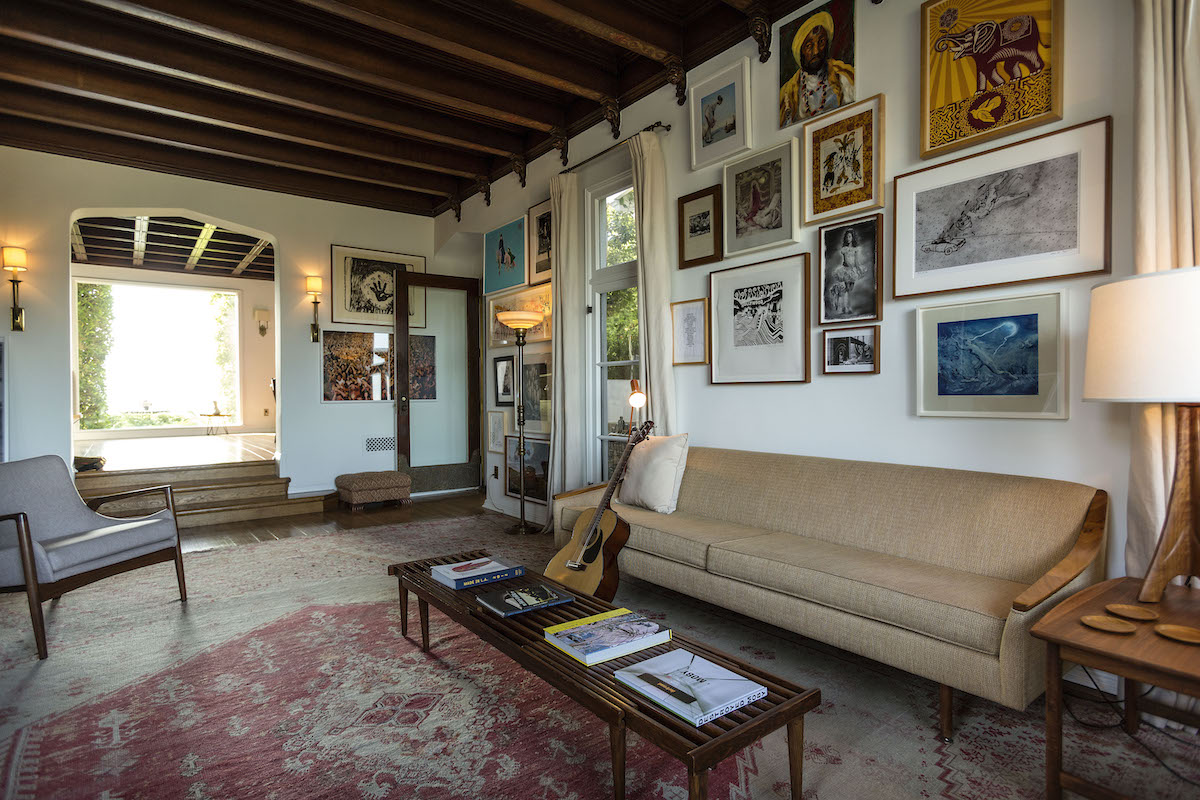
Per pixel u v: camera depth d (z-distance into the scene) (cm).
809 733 201
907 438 283
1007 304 247
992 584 210
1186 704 196
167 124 488
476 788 174
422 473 683
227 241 793
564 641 180
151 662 260
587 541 299
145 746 197
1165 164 201
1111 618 162
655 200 392
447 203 662
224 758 190
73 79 405
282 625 301
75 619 310
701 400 384
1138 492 204
